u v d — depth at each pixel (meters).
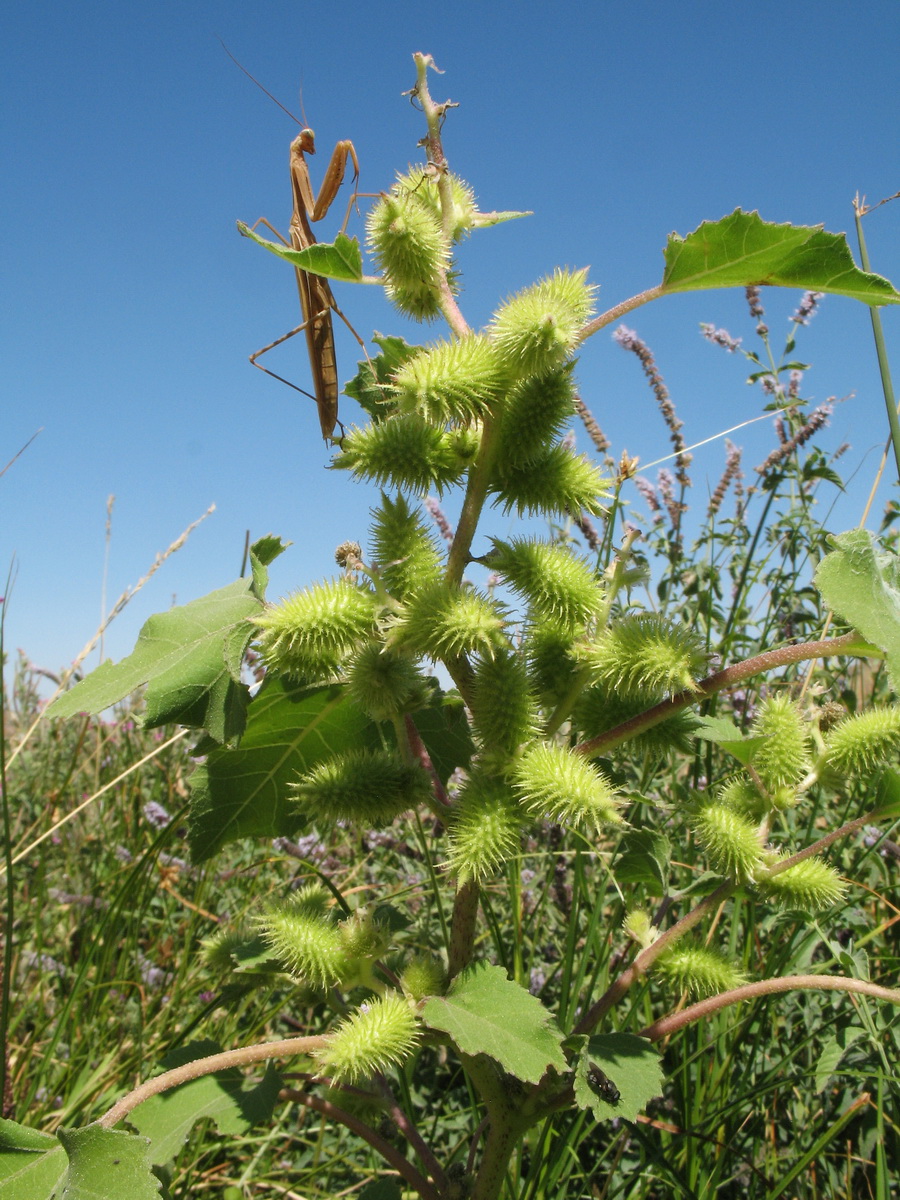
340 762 0.28
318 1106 0.27
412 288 0.27
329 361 0.41
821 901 0.27
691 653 0.26
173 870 0.49
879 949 0.40
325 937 0.27
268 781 0.33
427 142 0.28
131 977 0.45
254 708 0.31
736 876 0.27
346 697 0.31
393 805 0.27
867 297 0.27
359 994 0.30
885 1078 0.30
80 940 0.49
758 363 0.58
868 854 0.38
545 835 0.48
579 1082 0.24
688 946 0.28
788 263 0.26
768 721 0.29
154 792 0.61
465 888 0.27
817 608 0.52
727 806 0.30
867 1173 0.33
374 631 0.26
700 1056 0.35
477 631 0.25
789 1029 0.38
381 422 0.28
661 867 0.30
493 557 0.27
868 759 0.27
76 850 0.57
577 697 0.28
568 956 0.35
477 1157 0.35
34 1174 0.23
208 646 0.28
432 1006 0.25
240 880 0.55
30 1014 0.44
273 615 0.26
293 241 0.42
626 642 0.26
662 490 0.57
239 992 0.33
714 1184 0.32
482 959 0.26
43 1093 0.38
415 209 0.26
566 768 0.25
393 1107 0.28
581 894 0.41
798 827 0.44
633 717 0.28
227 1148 0.39
